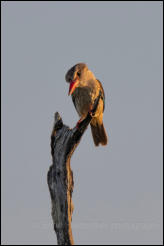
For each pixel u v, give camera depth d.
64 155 10.61
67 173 10.63
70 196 10.72
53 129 10.85
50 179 10.85
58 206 10.70
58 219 10.70
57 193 10.71
